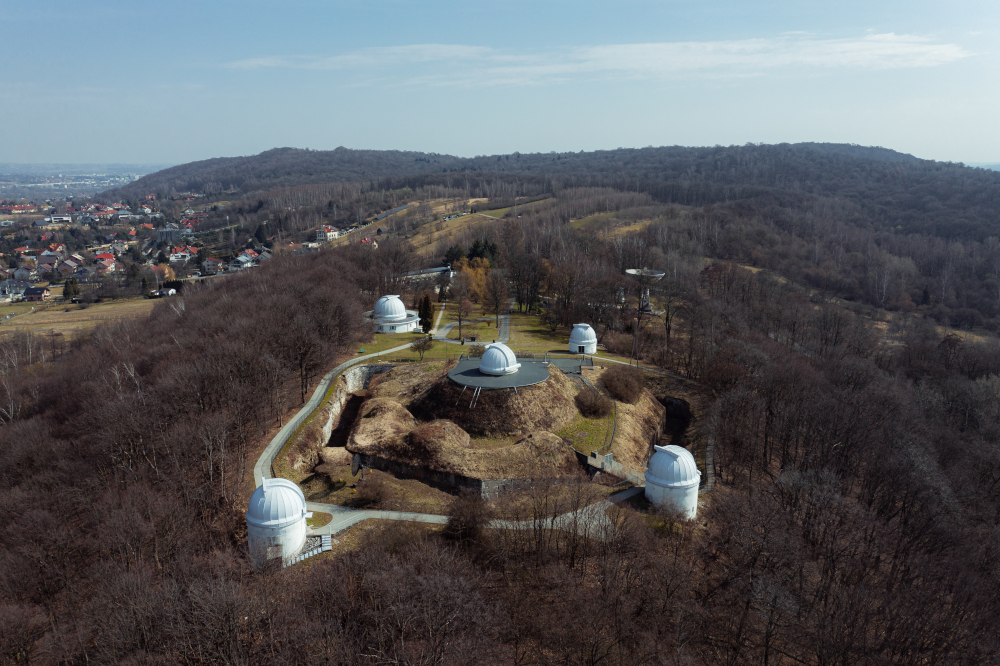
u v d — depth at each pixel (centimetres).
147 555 7512
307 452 10000
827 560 7462
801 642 6431
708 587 7144
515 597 6675
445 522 8075
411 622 5606
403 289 19538
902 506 8981
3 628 6069
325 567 6775
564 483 8581
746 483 10112
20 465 9619
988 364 16288
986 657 6072
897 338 19325
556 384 11738
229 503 8450
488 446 10194
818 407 10638
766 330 17512
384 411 11100
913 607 6581
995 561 7575
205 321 14150
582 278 18212
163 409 9806
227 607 5678
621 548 7275
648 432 11562
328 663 5316
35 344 19375
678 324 16562
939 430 11750
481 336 16012
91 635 6275
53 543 7456
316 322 13312
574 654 6062
